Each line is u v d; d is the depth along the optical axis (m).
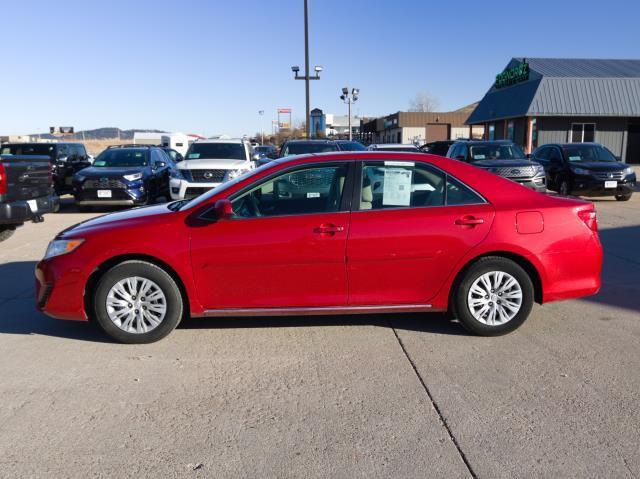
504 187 4.85
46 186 9.14
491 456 3.09
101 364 4.36
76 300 4.64
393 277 4.70
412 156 4.82
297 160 4.80
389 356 4.47
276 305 4.70
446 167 4.80
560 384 3.95
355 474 2.94
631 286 6.52
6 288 6.61
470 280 4.74
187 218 4.67
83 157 18.78
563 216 4.78
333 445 3.21
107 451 3.17
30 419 3.52
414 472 2.96
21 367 4.30
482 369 4.21
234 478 2.92
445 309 4.82
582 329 5.06
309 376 4.12
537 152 17.59
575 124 30.77
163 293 4.66
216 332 5.04
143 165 14.54
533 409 3.60
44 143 16.86
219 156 14.40
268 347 4.69
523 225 4.71
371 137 70.56
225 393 3.87
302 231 4.59
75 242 4.64
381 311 4.78
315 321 5.32
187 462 3.06
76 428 3.41
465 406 3.64
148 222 4.66
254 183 4.71
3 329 5.17
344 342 4.79
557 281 4.80
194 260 4.58
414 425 3.42
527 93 30.45
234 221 4.62
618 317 5.40
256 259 4.59
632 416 3.50
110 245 4.57
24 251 8.83
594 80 29.64
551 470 2.96
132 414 3.58
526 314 4.82
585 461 3.03
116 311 4.68
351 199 4.70
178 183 13.39
